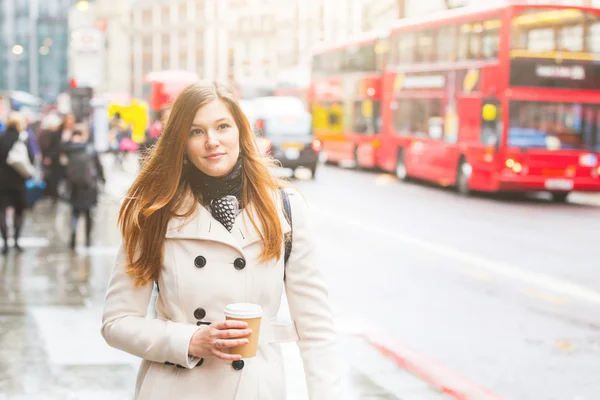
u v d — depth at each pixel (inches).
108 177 1195.9
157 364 115.4
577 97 896.3
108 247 554.6
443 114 1044.5
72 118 792.9
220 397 113.1
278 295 117.9
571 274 496.1
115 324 115.5
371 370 282.7
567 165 898.1
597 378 288.8
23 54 6373.0
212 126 114.7
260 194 116.2
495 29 912.3
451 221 755.4
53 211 779.4
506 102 894.4
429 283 465.7
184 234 114.5
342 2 3814.0
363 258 553.0
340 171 1423.5
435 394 256.2
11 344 302.5
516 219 773.3
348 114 1439.5
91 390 251.1
